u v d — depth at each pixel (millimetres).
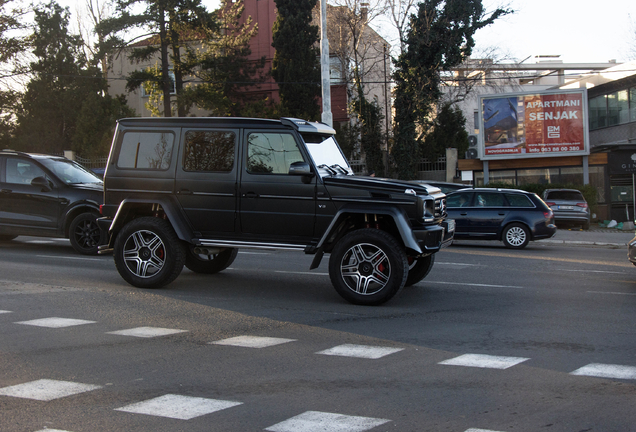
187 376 4852
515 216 16266
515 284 9625
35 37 36344
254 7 40406
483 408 4121
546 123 30312
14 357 5363
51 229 12219
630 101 35969
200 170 8328
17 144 34875
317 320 6898
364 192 7699
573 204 24422
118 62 41188
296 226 7969
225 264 10031
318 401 4270
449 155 31484
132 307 7473
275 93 39312
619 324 6750
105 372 4949
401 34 33312
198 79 39344
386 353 5520
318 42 36781
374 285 8078
